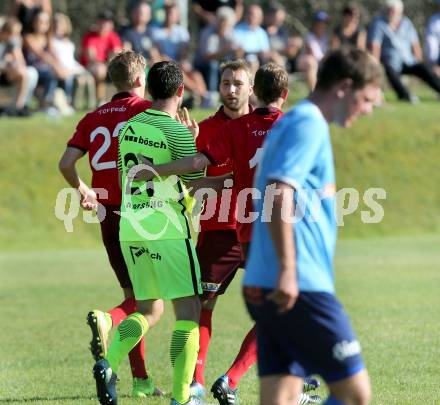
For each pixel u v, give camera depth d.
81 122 25.97
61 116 77.75
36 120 77.00
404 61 83.50
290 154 15.99
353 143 76.62
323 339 16.08
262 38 77.81
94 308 40.22
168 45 77.44
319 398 24.66
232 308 39.91
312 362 16.25
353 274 49.50
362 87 16.61
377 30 82.12
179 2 88.19
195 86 77.44
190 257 22.92
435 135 78.94
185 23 88.31
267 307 16.31
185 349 22.72
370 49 81.56
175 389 22.83
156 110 23.42
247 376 27.41
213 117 26.56
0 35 77.12
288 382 16.80
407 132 78.62
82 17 106.50
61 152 73.81
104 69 77.38
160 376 27.78
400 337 32.44
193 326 22.88
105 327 23.61
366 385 16.25
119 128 25.42
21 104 77.44
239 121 23.53
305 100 16.81
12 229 68.12
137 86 25.91
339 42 79.06
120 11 106.31
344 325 16.20
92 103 80.19
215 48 77.25
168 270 22.86
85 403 24.41
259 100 23.84
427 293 42.66
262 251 16.52
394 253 59.25
